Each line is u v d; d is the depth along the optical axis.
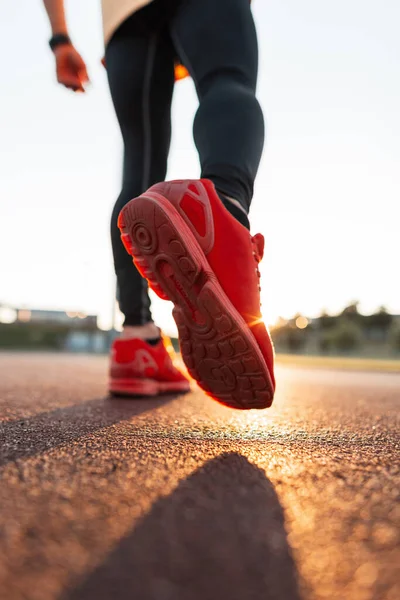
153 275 0.91
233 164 0.95
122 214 0.91
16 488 0.51
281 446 0.78
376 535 0.41
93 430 0.88
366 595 0.32
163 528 0.42
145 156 1.42
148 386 1.56
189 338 0.91
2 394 1.64
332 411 1.36
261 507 0.47
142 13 1.29
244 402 0.97
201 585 0.33
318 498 0.50
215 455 0.70
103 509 0.46
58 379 2.71
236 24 1.07
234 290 0.87
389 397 1.99
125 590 0.32
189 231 0.87
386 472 0.62
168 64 1.41
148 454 0.69
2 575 0.33
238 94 1.01
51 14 1.43
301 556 0.37
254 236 0.92
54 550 0.37
